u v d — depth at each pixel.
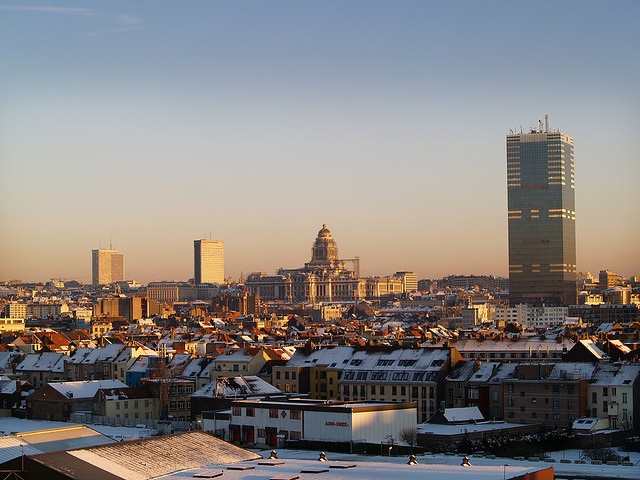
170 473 162.50
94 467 157.88
